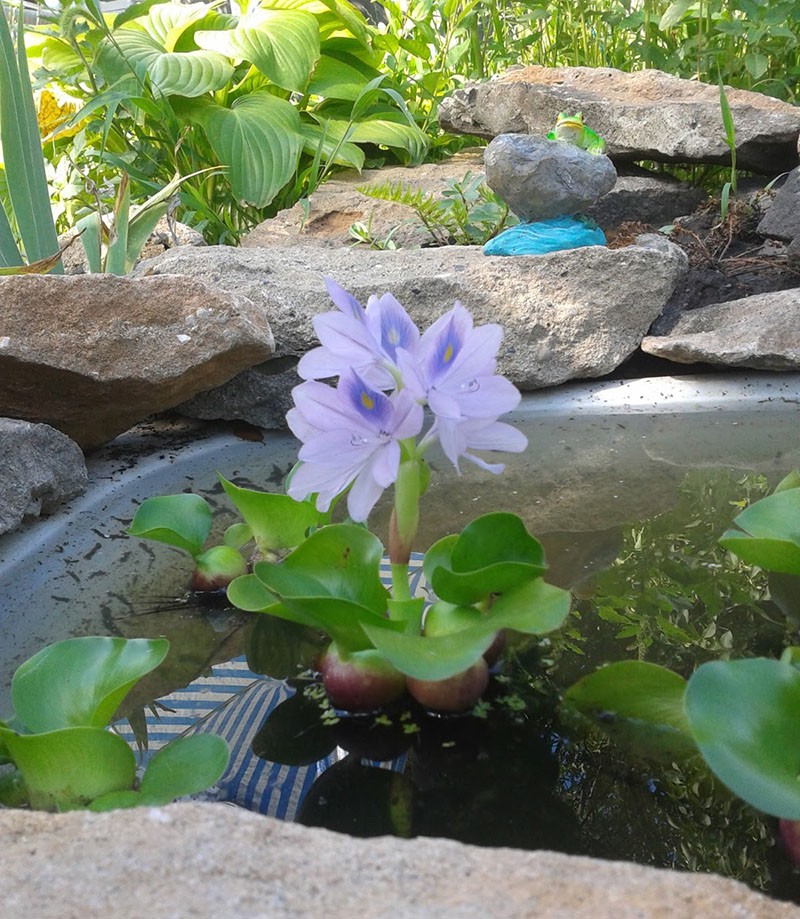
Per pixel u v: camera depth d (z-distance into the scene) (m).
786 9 1.30
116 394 0.74
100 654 0.44
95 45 1.41
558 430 0.83
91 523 0.68
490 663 0.50
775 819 0.40
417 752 0.45
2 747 0.41
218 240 1.43
